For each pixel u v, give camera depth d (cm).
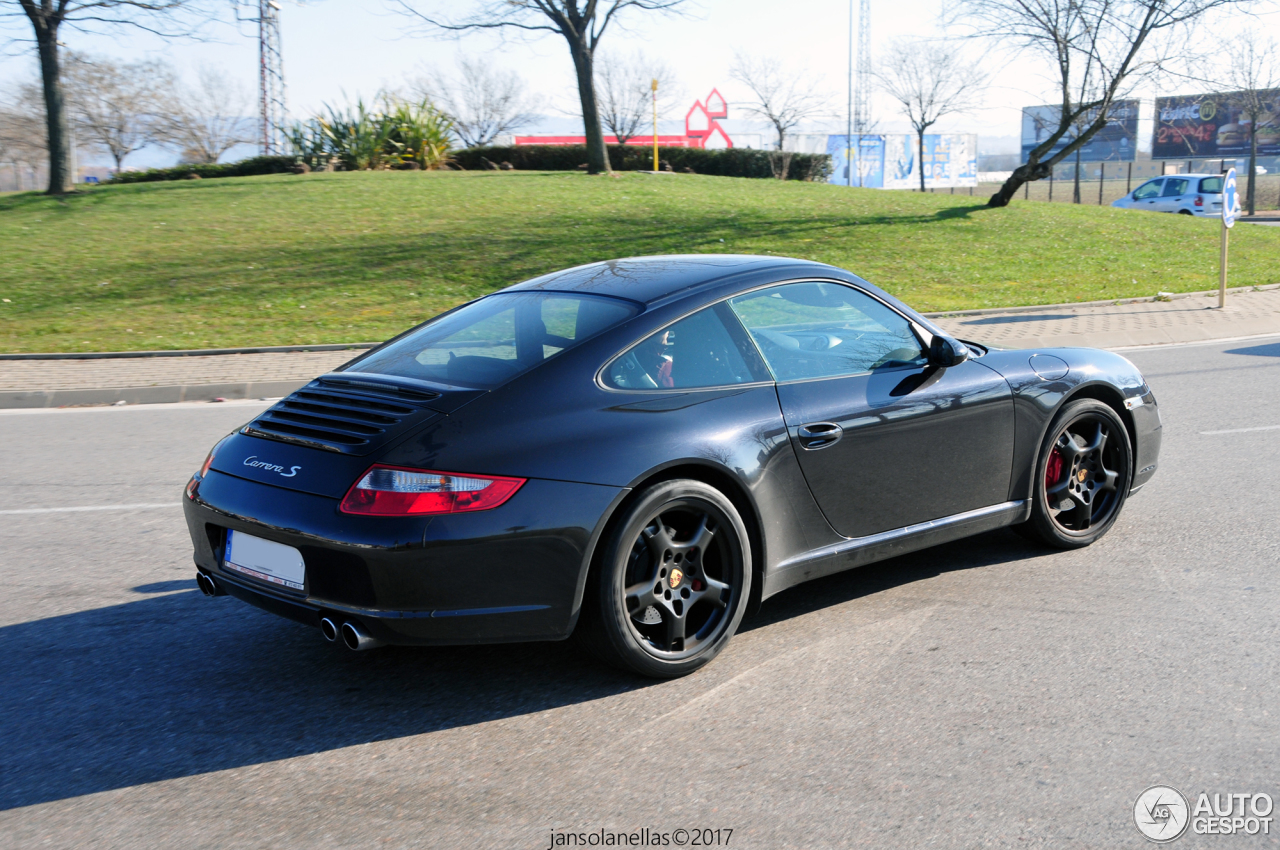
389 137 3416
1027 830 247
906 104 5662
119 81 6072
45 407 917
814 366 381
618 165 3647
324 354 1134
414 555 293
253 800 271
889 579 435
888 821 253
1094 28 2272
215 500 333
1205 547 463
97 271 1653
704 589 345
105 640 387
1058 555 458
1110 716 306
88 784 280
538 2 2989
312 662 364
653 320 350
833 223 2219
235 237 1942
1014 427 427
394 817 261
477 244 1852
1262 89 4169
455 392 322
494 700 330
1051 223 2359
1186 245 2136
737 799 265
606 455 317
